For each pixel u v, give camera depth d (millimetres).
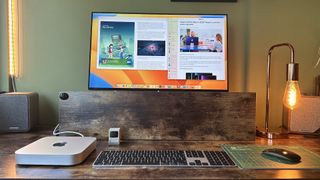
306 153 1026
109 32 1347
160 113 1223
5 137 1232
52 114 1504
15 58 1482
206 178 792
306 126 1342
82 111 1226
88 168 863
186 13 1455
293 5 1497
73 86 1506
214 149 1081
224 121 1230
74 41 1502
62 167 871
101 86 1312
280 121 1489
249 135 1237
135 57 1334
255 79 1500
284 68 1495
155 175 809
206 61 1342
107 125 1225
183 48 1346
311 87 1494
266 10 1495
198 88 1321
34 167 869
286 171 850
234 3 1490
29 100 1319
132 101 1223
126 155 971
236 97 1231
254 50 1498
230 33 1497
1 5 1433
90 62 1326
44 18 1488
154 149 1075
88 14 1497
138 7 1488
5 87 1458
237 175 816
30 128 1329
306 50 1502
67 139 1068
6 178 782
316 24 1498
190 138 1227
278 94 1501
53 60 1500
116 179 782
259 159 950
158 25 1357
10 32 1459
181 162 905
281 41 1497
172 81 1321
